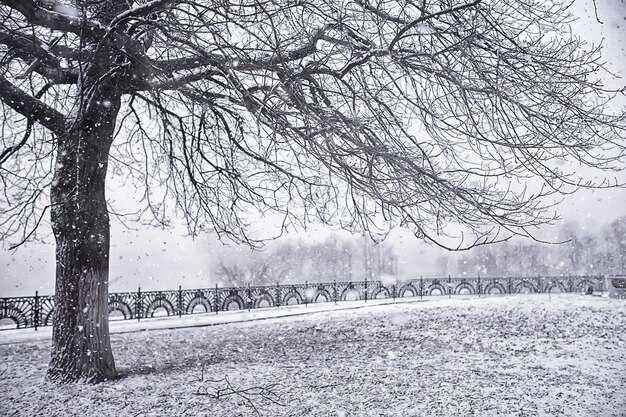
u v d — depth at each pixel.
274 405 6.62
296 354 10.32
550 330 12.41
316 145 6.56
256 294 21.94
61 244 8.30
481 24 6.66
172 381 8.01
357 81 7.78
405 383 7.66
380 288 26.75
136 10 6.16
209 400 6.86
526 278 29.06
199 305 20.03
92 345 8.11
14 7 5.93
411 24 5.84
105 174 8.70
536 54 7.04
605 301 19.36
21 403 6.89
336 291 25.14
